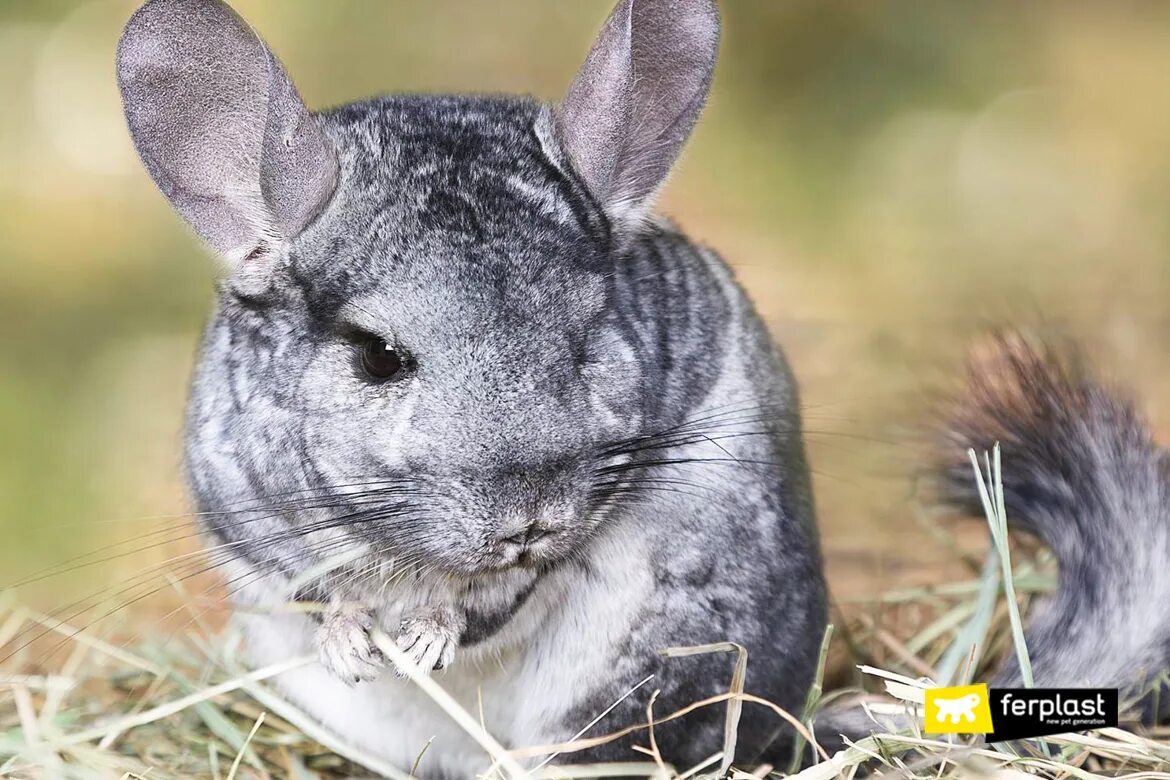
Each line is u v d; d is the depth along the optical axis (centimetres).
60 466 1388
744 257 1741
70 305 1734
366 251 698
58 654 978
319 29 2319
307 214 710
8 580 1177
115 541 1239
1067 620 810
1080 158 2000
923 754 700
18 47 2166
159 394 1520
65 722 819
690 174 2030
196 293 1767
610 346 722
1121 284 1591
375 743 811
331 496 709
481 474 679
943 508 970
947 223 1848
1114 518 823
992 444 855
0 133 2064
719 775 713
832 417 1230
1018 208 1872
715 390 795
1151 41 2381
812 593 816
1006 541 747
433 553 692
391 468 689
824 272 1700
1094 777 673
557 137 756
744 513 781
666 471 763
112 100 2088
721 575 775
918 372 1292
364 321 690
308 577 718
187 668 911
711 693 770
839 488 1172
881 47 2311
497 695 796
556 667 774
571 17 2427
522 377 684
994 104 2194
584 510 702
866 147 2109
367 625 732
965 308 1531
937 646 920
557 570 760
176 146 720
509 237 701
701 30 756
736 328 820
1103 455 836
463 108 779
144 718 747
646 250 788
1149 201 1850
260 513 745
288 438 716
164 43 707
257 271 723
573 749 701
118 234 1894
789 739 800
